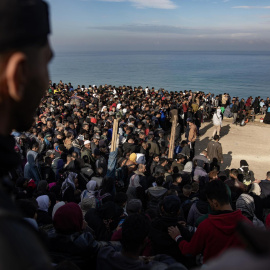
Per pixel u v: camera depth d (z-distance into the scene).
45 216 4.58
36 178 7.05
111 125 12.45
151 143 10.18
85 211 4.90
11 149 0.50
